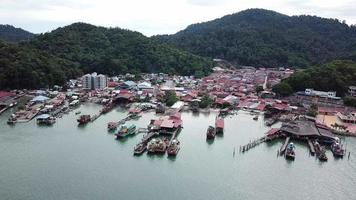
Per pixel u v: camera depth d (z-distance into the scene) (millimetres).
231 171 135500
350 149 164875
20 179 122875
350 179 132000
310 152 157375
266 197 116938
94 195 113688
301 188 123812
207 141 169250
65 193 114312
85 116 196250
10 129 180750
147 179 126375
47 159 141000
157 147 150875
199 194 117062
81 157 144250
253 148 161625
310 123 195875
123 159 143750
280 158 150250
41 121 192875
